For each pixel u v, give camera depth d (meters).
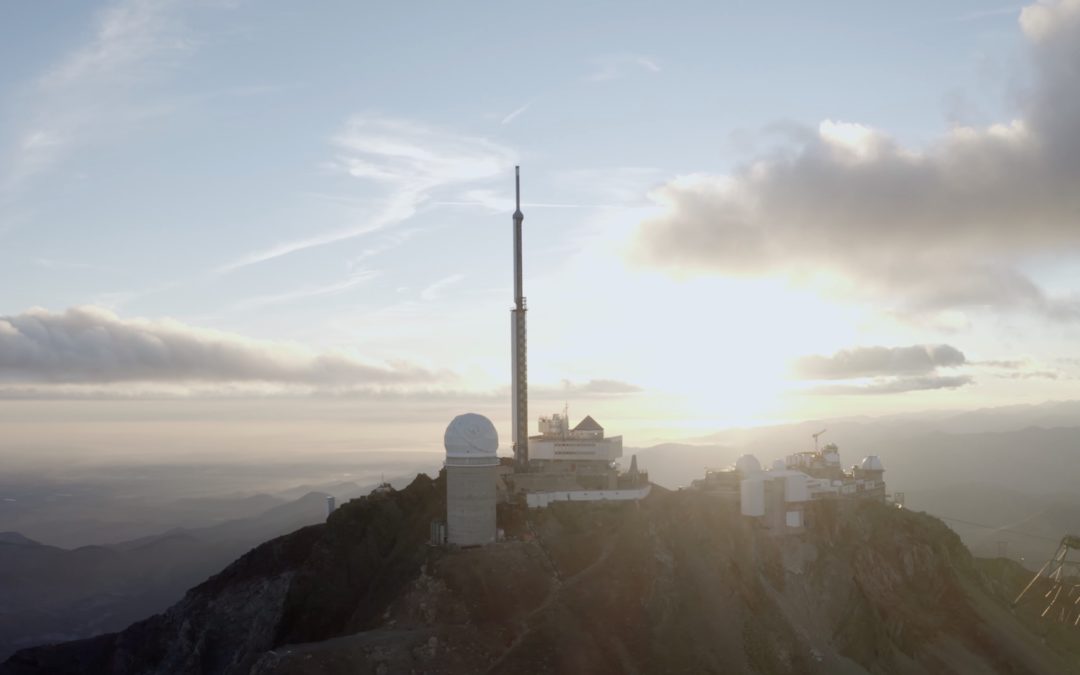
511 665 122.62
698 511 160.88
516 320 189.12
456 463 145.12
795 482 161.25
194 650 165.25
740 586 146.00
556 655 125.06
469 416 147.75
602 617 133.50
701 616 137.62
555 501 160.50
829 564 158.00
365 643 122.81
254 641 158.75
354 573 158.12
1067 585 182.25
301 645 123.00
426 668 120.81
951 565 170.38
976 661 151.12
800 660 136.88
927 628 155.50
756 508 159.12
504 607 133.62
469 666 122.31
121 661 178.38
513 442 185.50
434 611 132.38
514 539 147.50
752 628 138.25
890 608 156.12
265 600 164.62
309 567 160.25
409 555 151.75
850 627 150.50
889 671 146.25
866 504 175.38
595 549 149.38
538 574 140.38
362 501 169.75
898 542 168.25
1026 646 156.38
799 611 148.50
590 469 179.00
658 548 148.25
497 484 166.75
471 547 144.12
